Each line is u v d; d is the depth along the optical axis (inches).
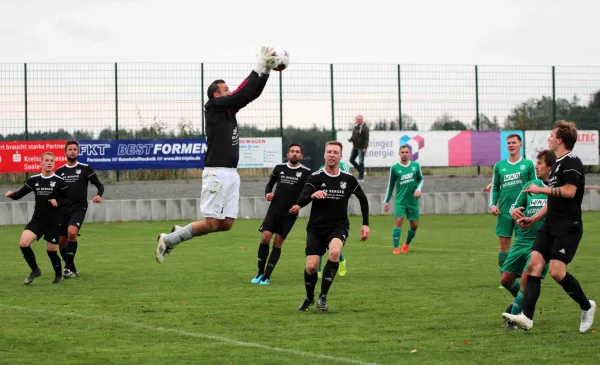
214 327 628.7
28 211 1781.5
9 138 1843.0
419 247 1314.0
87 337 590.9
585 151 2140.7
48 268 1050.7
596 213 1973.4
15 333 605.9
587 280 904.3
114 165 1891.0
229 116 672.4
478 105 2068.2
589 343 562.9
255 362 509.4
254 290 835.4
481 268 1022.4
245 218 1863.9
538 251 594.9
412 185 1216.2
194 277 949.8
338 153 698.8
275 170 912.3
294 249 1294.3
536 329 615.2
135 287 861.2
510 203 887.7
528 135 2102.6
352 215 1934.1
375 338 583.2
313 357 522.0
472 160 2069.4
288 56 655.1
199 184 1964.8
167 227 1699.1
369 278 928.3
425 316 674.2
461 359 514.9
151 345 562.9
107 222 1804.9
